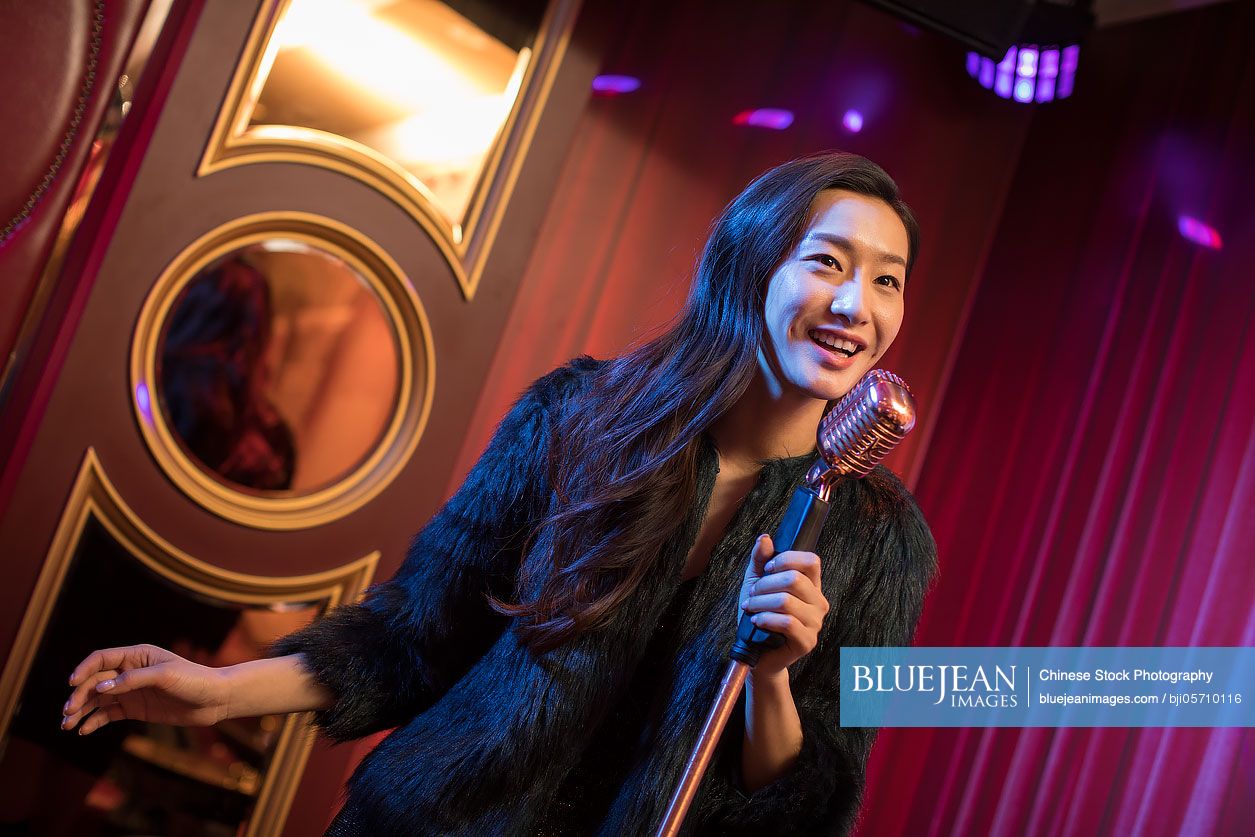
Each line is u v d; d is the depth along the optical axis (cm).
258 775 234
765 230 103
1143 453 245
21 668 211
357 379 244
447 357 252
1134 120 280
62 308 214
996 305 295
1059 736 235
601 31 269
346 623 111
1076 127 295
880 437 86
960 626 268
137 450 221
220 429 230
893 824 258
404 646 108
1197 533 228
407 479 249
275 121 233
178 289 225
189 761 228
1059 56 298
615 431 103
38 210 192
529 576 101
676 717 95
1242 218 247
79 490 215
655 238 282
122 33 198
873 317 99
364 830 95
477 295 255
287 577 236
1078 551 249
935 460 293
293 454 238
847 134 297
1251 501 221
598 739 100
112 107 198
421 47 248
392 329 247
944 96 306
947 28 248
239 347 232
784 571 85
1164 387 247
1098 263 275
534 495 107
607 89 278
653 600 99
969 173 305
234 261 231
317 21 237
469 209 254
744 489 106
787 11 296
